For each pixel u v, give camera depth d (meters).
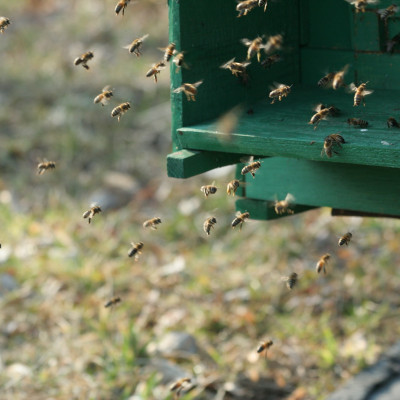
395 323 16.31
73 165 22.55
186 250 19.27
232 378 14.54
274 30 11.26
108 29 30.69
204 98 10.26
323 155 8.95
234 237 19.70
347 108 10.34
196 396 14.09
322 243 19.36
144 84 26.27
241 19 10.66
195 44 9.99
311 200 11.00
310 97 11.05
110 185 21.84
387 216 11.13
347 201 10.67
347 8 11.16
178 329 16.12
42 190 21.62
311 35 11.63
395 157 8.55
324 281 17.84
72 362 14.71
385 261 18.31
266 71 11.16
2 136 23.52
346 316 16.73
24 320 16.11
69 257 18.27
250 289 17.31
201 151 9.90
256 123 9.92
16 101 25.22
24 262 18.11
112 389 14.02
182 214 20.56
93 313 16.52
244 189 11.63
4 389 14.02
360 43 11.16
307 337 15.88
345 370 14.79
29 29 31.11
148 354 14.95
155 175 22.39
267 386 14.48
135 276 18.00
